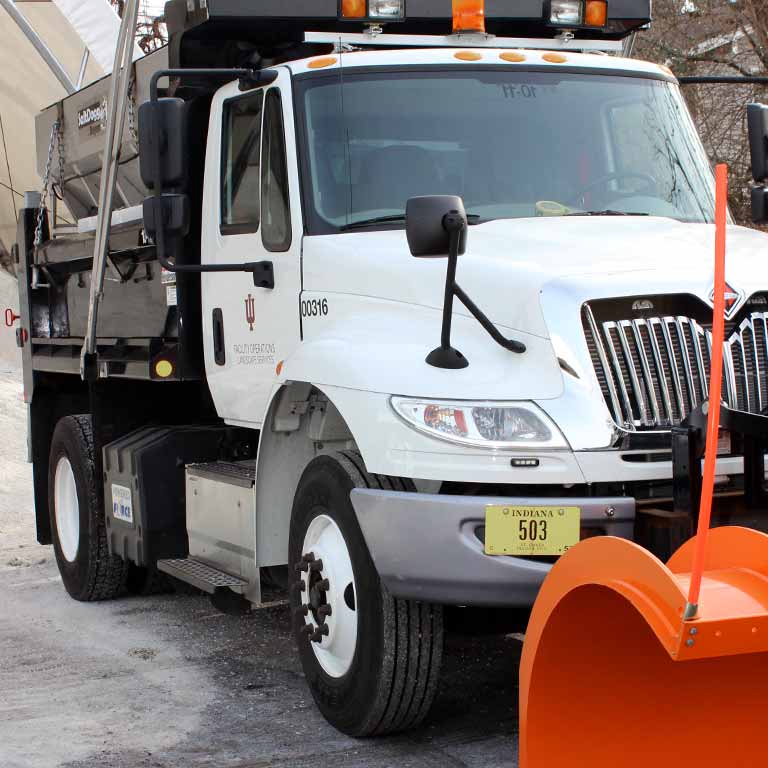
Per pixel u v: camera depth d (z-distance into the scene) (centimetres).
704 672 377
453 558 445
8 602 810
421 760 479
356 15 604
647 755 375
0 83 1655
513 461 442
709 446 315
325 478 506
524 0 658
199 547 660
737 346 460
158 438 696
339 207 559
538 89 591
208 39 641
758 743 387
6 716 554
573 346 450
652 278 457
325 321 545
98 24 1109
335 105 571
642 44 1580
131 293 720
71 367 811
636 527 444
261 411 604
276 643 668
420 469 451
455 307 489
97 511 770
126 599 804
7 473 1309
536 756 361
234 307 622
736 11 1534
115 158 679
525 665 363
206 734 520
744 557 339
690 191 592
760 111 559
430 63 585
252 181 603
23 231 898
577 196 568
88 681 608
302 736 512
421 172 563
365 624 480
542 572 439
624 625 363
